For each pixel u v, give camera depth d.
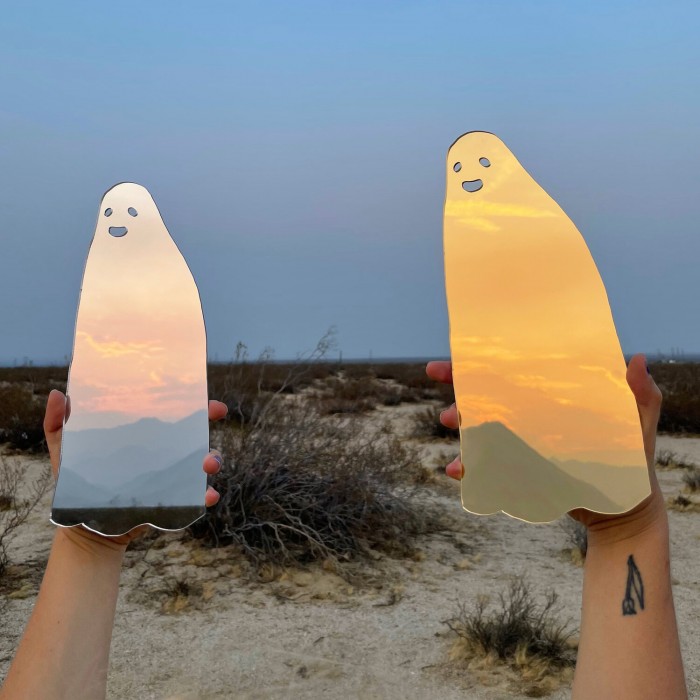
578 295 0.55
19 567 2.68
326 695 1.78
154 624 2.20
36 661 0.54
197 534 2.97
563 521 3.60
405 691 1.81
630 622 0.50
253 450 2.99
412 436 6.57
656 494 0.52
